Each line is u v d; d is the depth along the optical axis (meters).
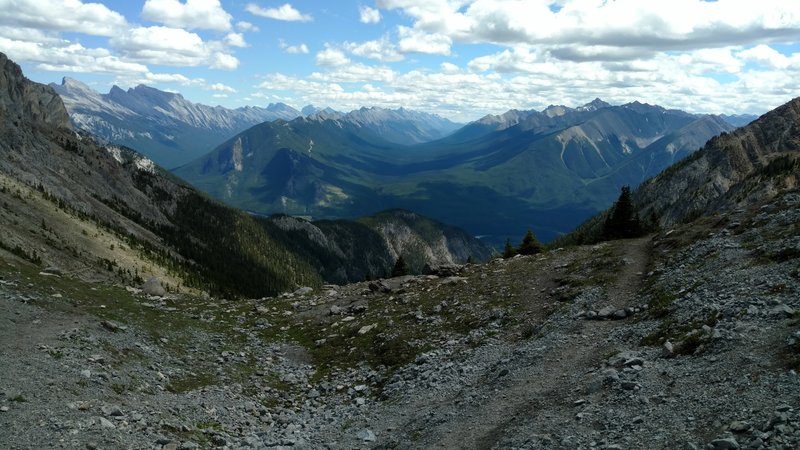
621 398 20.59
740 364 19.97
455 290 49.78
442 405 26.66
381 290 57.09
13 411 20.52
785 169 179.25
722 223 46.53
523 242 81.06
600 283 40.88
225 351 39.91
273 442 24.77
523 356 29.80
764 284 28.14
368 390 32.72
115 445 19.77
